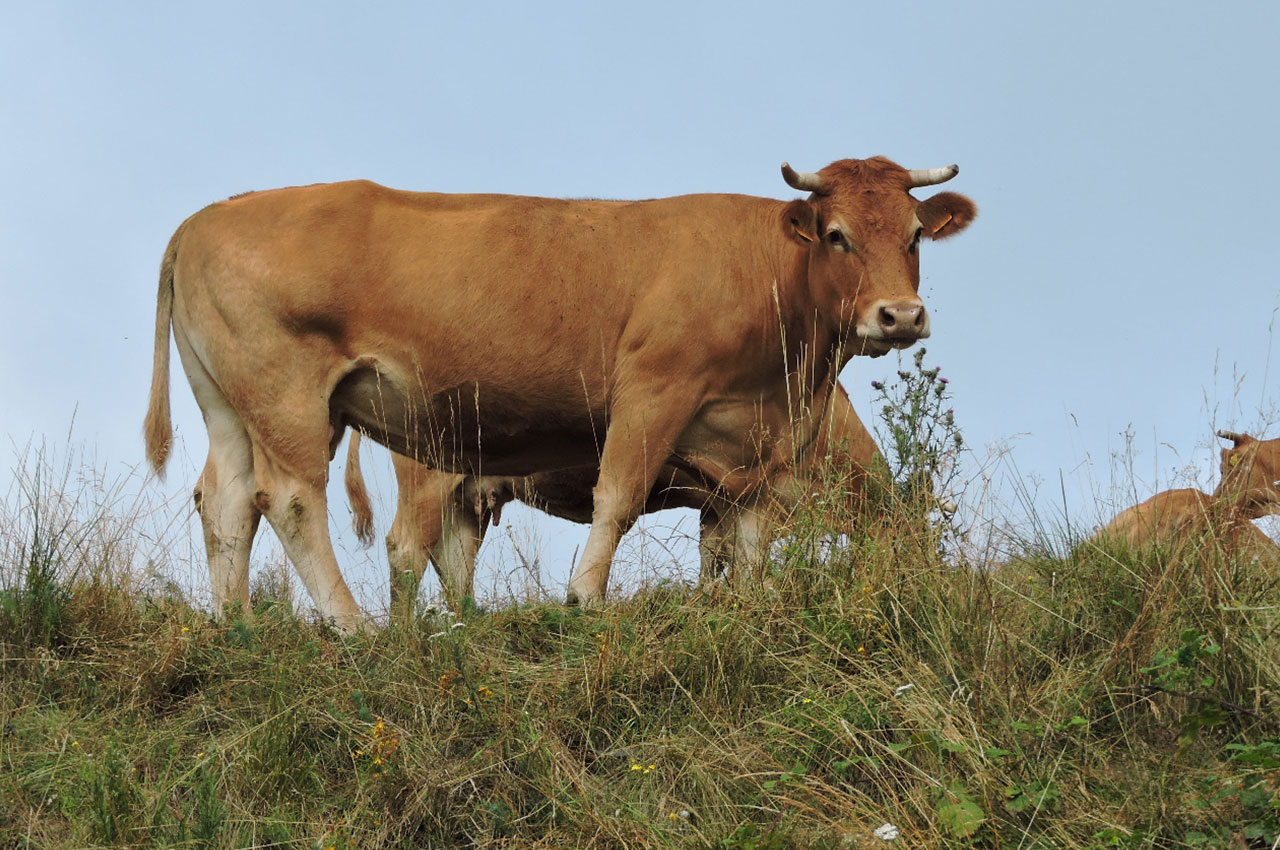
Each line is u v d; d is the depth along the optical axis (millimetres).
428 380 15250
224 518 15336
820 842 9555
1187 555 11984
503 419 15688
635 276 15586
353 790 10875
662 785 10766
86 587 13211
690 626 12453
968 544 12977
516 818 10508
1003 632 11633
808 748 10789
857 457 17641
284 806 10547
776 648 12117
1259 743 9977
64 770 10719
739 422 16078
